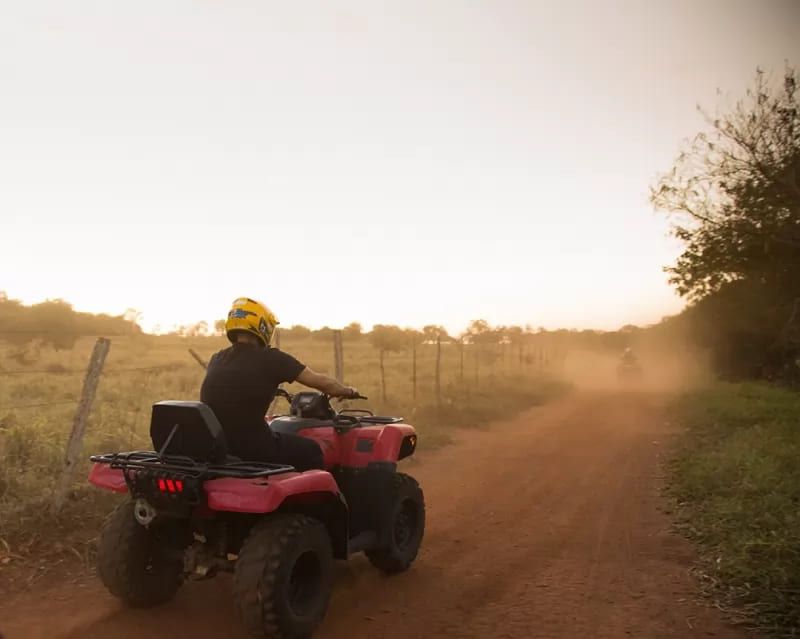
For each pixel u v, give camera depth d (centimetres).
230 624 484
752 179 1280
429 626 496
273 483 432
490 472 1092
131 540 484
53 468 799
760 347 2822
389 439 589
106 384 1692
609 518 811
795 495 815
